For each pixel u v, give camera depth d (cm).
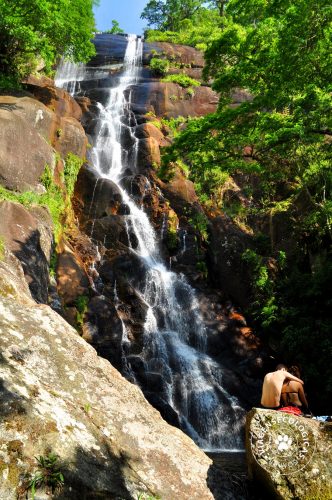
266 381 391
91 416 300
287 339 1399
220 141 1221
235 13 1188
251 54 1151
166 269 1736
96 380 340
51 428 262
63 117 1870
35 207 1255
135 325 1373
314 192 1633
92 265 1493
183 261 1786
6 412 254
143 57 3206
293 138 1088
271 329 1523
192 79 2938
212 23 4047
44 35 1783
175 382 1265
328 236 1578
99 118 2345
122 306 1412
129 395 352
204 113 2747
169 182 2034
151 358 1312
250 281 1678
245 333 1548
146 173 2095
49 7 1619
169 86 2759
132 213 1806
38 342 335
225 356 1462
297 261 1691
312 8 909
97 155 2128
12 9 1535
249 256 1694
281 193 2092
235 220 2006
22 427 251
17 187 1284
